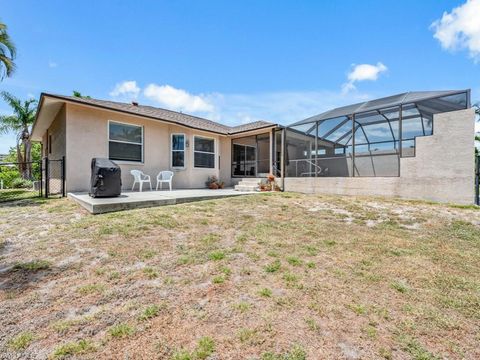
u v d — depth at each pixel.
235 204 7.09
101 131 9.41
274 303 2.49
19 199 8.00
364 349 1.92
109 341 1.95
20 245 3.81
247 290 2.72
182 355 1.82
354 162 9.44
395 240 4.40
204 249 3.79
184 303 2.47
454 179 7.02
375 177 8.58
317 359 1.81
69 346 1.89
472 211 6.07
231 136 13.76
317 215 6.08
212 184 11.98
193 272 3.10
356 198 8.09
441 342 2.03
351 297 2.63
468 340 2.06
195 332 2.07
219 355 1.83
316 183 10.09
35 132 13.37
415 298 2.65
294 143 11.65
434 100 7.66
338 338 2.04
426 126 8.38
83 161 8.95
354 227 5.16
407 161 7.91
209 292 2.67
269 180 11.59
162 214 5.59
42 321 2.17
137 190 10.09
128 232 4.37
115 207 5.89
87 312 2.30
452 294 2.74
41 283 2.78
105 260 3.35
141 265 3.24
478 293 2.77
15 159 24.39
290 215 6.05
